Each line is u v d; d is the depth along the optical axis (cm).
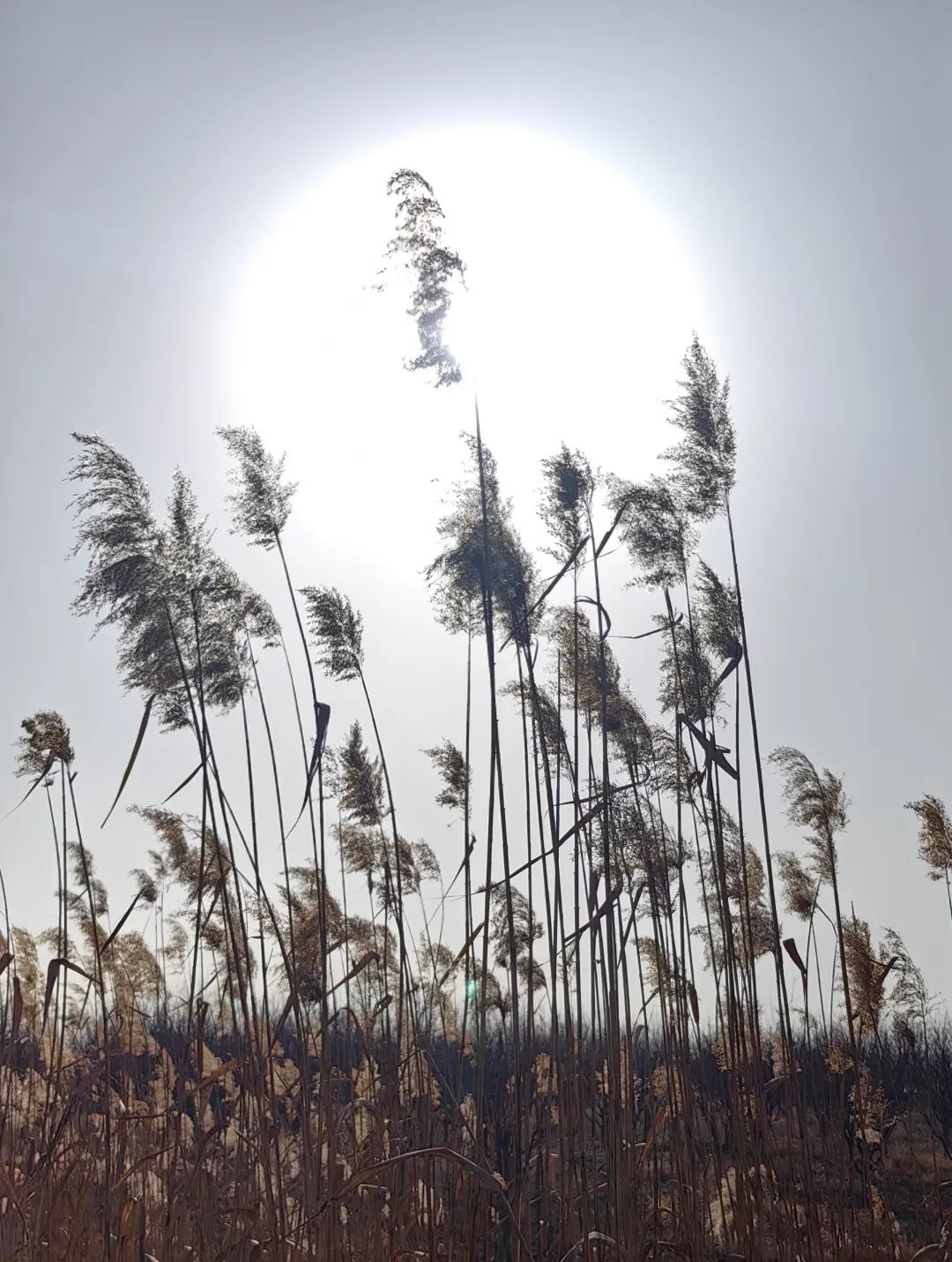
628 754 820
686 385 778
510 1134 705
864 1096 851
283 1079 758
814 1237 681
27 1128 738
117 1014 806
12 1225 614
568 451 744
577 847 717
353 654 778
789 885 955
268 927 811
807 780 870
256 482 761
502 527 707
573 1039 698
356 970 649
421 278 652
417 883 929
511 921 595
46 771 772
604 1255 618
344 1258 596
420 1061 707
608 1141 680
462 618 741
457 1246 619
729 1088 754
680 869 802
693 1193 683
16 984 720
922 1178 996
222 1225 668
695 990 780
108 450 709
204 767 662
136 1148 741
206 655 717
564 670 814
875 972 830
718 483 769
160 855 1156
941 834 936
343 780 888
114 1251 608
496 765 621
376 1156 614
